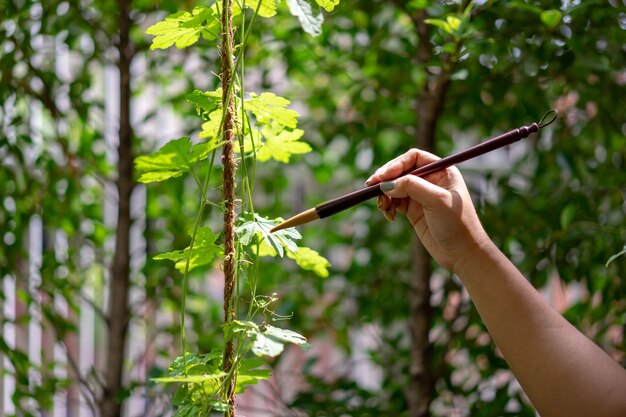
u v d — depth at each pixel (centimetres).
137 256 171
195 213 167
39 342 175
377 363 169
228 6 74
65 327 149
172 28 77
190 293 160
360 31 155
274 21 153
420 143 140
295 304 165
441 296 166
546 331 81
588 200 147
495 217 146
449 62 125
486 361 156
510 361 82
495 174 155
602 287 144
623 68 134
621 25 138
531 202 148
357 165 174
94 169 158
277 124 85
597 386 78
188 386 76
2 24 143
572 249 148
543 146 151
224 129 74
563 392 79
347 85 163
